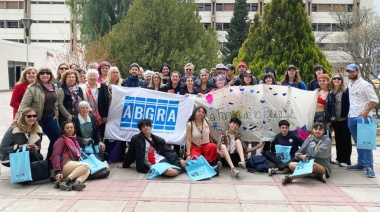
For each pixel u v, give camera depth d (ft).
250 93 24.08
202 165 20.75
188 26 77.05
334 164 24.20
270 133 23.85
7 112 58.70
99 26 92.32
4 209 15.06
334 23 175.42
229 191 17.75
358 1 174.09
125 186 18.52
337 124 23.53
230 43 127.85
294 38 43.62
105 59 69.92
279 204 15.90
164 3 74.79
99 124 23.81
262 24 47.24
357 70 21.54
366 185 19.15
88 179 19.72
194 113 22.30
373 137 20.45
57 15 184.24
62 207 15.30
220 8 183.32
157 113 24.34
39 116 19.72
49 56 133.39
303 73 42.45
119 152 24.20
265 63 44.34
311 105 23.24
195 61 72.79
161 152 21.53
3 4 183.21
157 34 73.61
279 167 21.22
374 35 94.17
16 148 18.49
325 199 16.66
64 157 19.10
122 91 24.36
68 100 21.31
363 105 21.22
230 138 22.61
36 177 18.70
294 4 44.70
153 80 26.71
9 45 112.16
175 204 15.76
